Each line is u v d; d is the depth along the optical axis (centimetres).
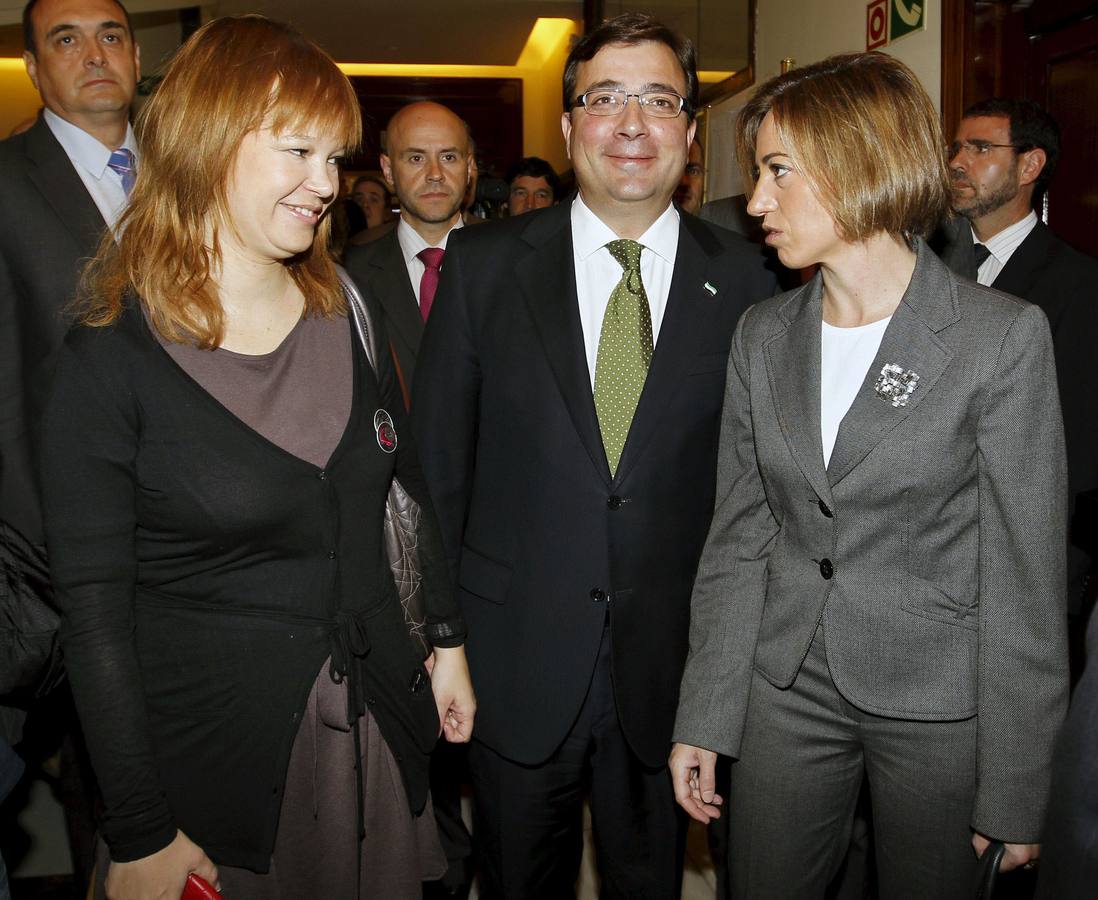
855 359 135
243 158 111
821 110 124
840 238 129
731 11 441
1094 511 217
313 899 125
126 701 111
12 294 191
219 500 113
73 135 211
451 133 267
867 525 132
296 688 119
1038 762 123
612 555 159
